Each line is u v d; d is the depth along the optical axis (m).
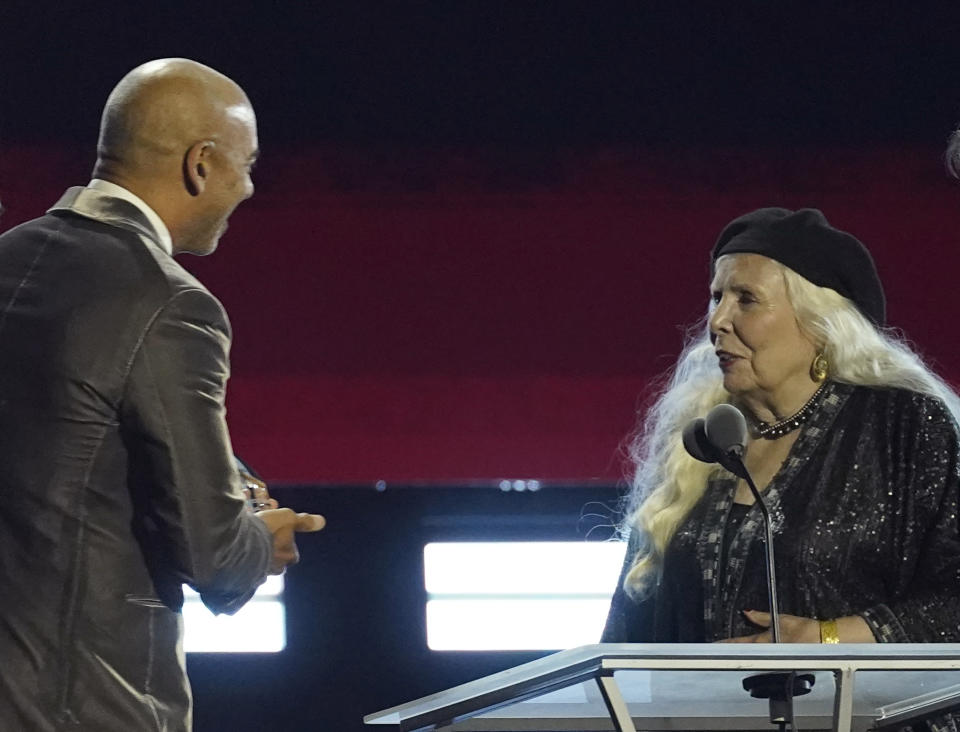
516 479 18.98
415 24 18.94
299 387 19.03
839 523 9.44
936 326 18.58
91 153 18.45
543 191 19.11
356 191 19.16
